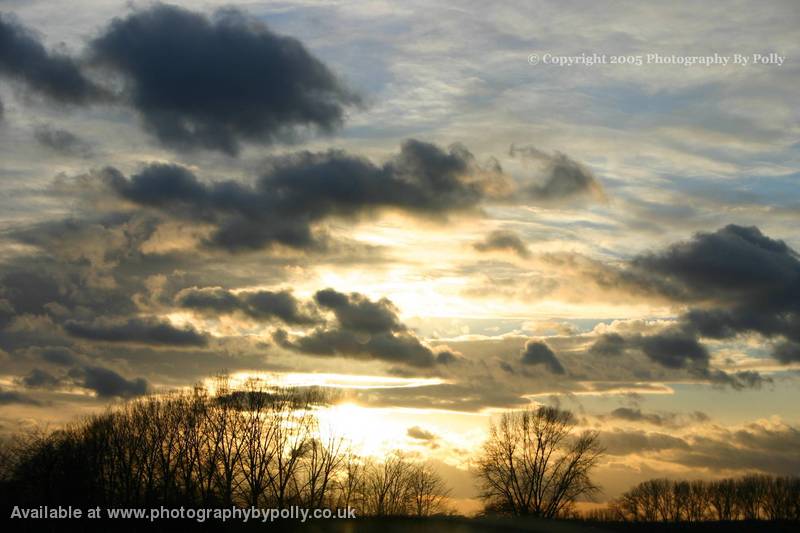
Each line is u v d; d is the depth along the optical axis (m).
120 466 90.00
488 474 105.31
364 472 115.06
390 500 116.12
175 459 98.50
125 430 96.25
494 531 84.19
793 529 105.62
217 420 105.06
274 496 103.56
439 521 84.19
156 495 90.94
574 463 103.00
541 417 105.62
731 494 137.50
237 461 103.81
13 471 79.38
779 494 136.75
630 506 137.62
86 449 84.62
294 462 105.75
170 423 101.25
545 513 102.44
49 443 81.62
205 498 95.12
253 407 107.62
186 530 86.31
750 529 105.81
